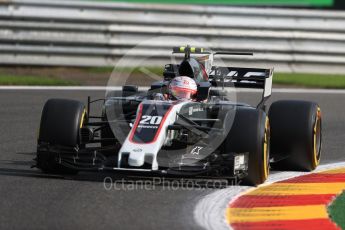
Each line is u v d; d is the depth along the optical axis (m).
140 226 22.53
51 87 60.38
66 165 28.20
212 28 70.62
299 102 32.78
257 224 23.16
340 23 72.62
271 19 71.31
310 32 72.19
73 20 69.00
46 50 68.69
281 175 31.75
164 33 70.19
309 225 23.17
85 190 27.17
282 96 59.91
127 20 69.88
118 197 26.20
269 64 71.19
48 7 68.44
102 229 22.08
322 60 72.50
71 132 29.14
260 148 28.48
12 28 67.81
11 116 46.06
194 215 24.08
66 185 28.02
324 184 29.94
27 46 68.38
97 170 27.31
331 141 41.50
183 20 70.44
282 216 24.31
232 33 70.50
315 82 68.81
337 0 77.19
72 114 29.44
